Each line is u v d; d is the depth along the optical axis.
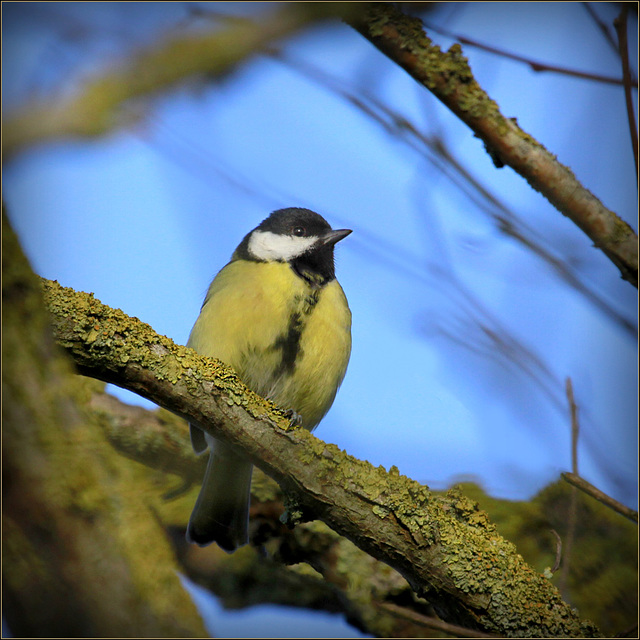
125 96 3.93
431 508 4.79
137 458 7.01
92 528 2.96
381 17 4.74
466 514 4.96
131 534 3.06
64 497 2.94
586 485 3.85
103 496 3.04
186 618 3.05
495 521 7.04
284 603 7.24
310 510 4.78
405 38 4.74
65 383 3.17
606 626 6.51
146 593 2.99
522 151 4.68
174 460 7.01
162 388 4.56
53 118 3.74
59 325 4.30
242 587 7.20
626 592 6.67
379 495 4.71
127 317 4.55
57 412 3.06
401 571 4.79
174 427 7.04
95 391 7.13
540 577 4.77
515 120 4.77
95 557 2.93
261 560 7.15
